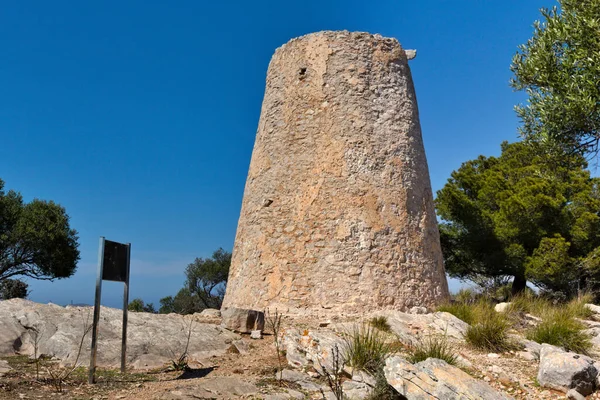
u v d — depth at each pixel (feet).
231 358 26.20
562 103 37.86
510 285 73.41
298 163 41.96
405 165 42.39
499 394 19.99
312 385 22.13
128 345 25.16
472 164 81.76
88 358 23.59
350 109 42.06
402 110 43.91
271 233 41.37
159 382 21.21
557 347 26.94
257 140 46.68
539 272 60.80
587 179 69.31
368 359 24.09
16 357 23.67
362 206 39.93
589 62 36.29
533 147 43.21
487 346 29.37
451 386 19.86
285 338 28.19
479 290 67.92
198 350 26.63
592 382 23.43
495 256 65.82
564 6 39.19
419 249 41.06
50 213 82.79
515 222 64.95
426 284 40.57
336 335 29.14
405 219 40.96
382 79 43.78
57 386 19.36
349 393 21.54
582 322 36.22
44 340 24.84
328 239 39.29
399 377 20.81
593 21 35.50
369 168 40.98
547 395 22.77
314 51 43.88
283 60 45.57
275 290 39.60
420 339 30.66
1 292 79.20
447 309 37.29
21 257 81.15
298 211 40.78
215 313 39.52
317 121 42.27
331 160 41.06
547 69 39.29
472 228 67.62
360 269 38.52
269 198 42.39
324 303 37.99
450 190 69.56
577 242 63.67
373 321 32.76
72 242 85.51
